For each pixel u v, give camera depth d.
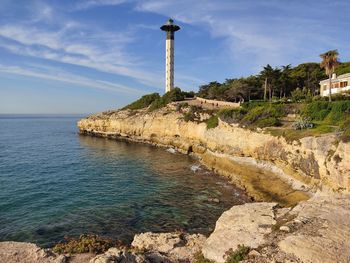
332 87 60.97
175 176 42.47
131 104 105.88
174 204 30.36
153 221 25.89
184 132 67.12
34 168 45.66
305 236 12.38
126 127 87.88
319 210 14.96
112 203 30.27
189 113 68.88
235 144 46.59
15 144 75.06
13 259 13.61
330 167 26.14
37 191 33.28
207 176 42.66
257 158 41.00
